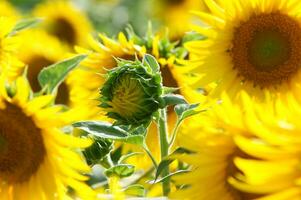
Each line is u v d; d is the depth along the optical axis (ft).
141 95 4.33
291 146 3.40
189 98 4.99
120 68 4.36
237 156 3.77
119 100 4.32
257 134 3.42
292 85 4.92
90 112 5.04
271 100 4.83
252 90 4.91
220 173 3.82
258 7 4.97
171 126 5.14
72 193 4.71
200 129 3.76
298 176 3.37
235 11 4.95
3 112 4.29
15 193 4.37
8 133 4.29
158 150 4.99
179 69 5.02
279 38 4.92
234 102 4.85
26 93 4.22
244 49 4.92
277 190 3.38
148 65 4.39
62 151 4.24
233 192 3.83
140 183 4.98
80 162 4.24
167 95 4.35
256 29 4.94
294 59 4.92
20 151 4.32
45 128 4.24
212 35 4.92
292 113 3.46
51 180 4.29
